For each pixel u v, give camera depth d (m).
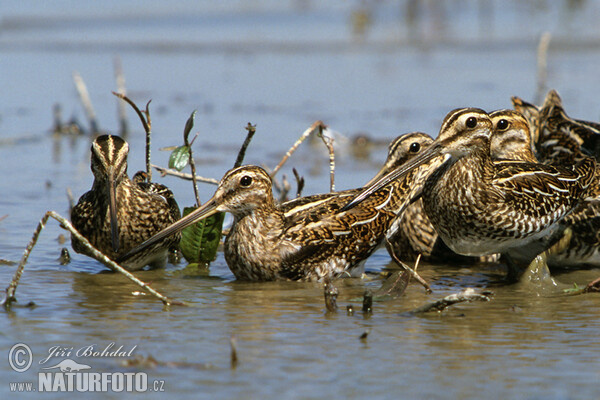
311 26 36.84
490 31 34.94
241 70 29.41
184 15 38.06
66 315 10.40
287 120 22.77
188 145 13.43
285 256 12.30
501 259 13.76
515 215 12.37
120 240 12.75
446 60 30.30
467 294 10.61
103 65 29.97
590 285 11.69
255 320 10.27
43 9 38.19
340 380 8.34
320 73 28.81
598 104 22.47
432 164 13.85
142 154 19.34
